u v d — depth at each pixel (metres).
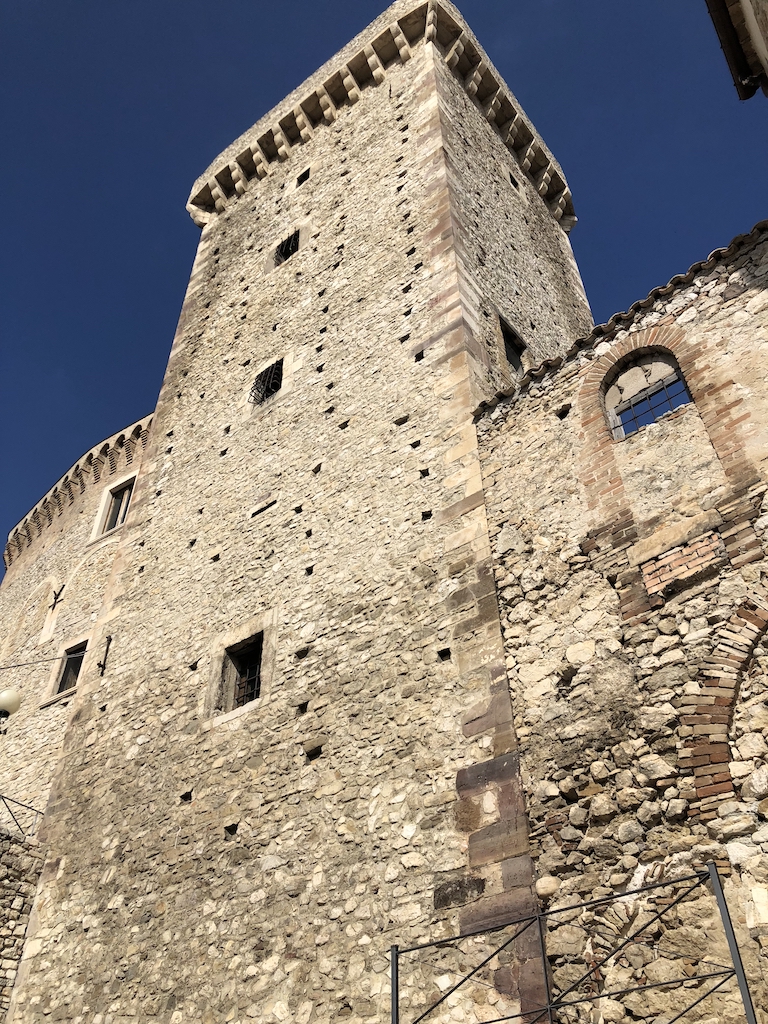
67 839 12.34
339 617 11.03
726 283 9.48
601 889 7.09
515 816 7.91
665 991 6.34
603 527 9.02
